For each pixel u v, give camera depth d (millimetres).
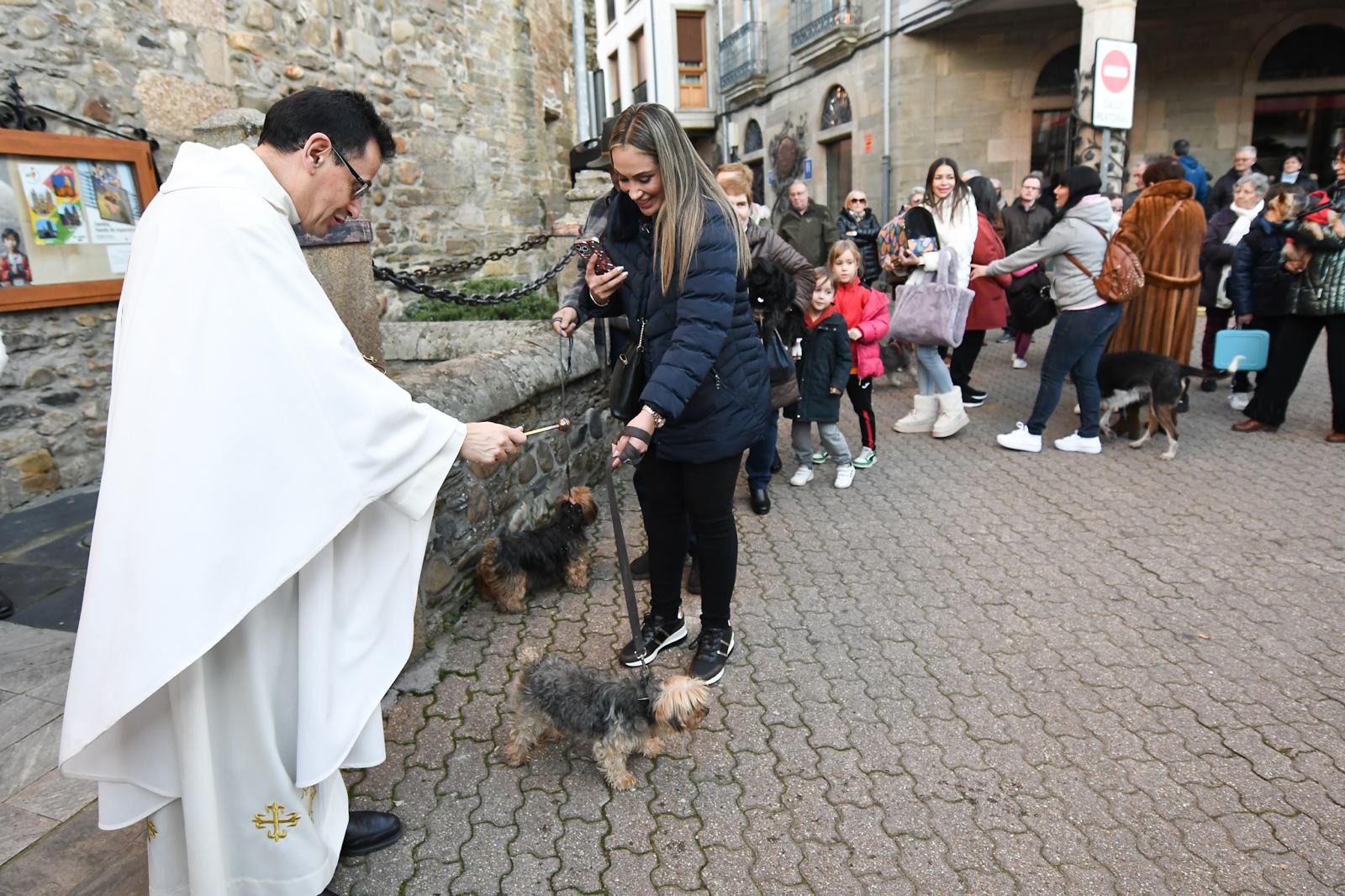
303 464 1559
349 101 1722
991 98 13867
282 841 1731
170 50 5160
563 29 11211
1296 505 4305
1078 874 2027
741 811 2271
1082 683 2820
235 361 1488
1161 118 13492
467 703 2777
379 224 7484
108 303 4793
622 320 3996
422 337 6090
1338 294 4980
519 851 2139
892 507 4527
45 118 4414
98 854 2049
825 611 3381
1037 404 5363
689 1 22891
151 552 1434
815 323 4574
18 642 3062
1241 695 2725
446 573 3227
